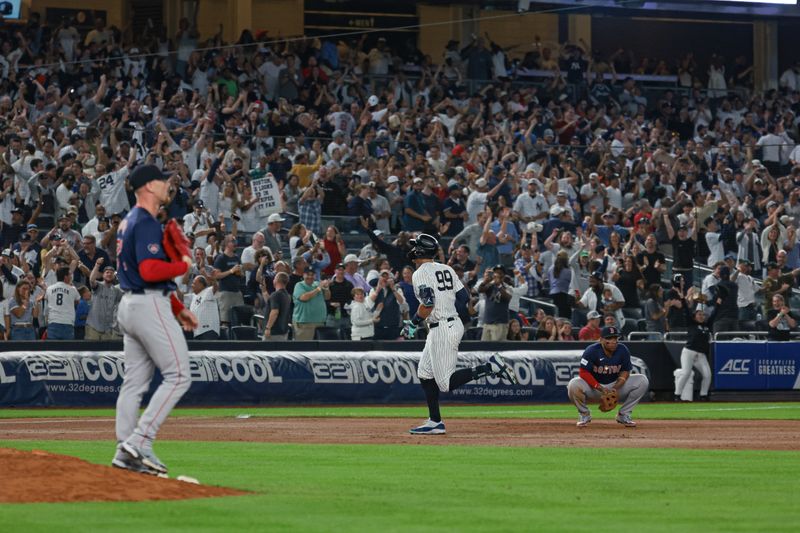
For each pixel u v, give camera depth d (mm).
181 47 69250
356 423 34656
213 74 66812
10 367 43031
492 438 28094
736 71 89938
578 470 20531
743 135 75688
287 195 57375
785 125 80312
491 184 60875
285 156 58531
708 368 50062
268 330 47281
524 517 14453
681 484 18438
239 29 79562
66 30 66875
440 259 49688
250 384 45594
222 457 22797
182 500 15422
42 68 63531
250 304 50031
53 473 16172
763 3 81938
